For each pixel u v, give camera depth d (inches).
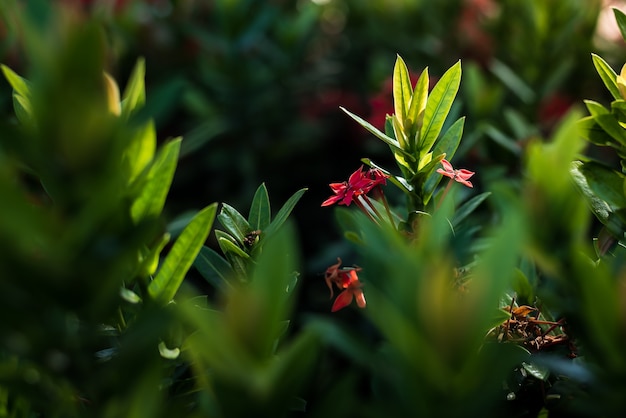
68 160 21.5
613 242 31.3
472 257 27.3
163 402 25.0
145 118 23.7
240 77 64.9
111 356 24.2
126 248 22.1
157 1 73.9
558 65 51.9
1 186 20.9
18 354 22.3
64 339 22.3
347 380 22.5
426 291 20.7
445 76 28.0
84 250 21.6
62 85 21.0
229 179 64.6
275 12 64.6
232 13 63.1
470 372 20.8
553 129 51.6
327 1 80.4
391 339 21.0
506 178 42.0
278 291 20.9
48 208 24.2
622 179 27.4
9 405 25.7
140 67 24.0
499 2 59.2
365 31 76.4
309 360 21.5
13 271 21.5
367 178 29.3
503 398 27.1
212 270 28.5
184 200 65.0
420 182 29.1
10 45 42.6
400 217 31.0
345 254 51.4
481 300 20.5
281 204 63.4
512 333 27.6
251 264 28.1
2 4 41.4
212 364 21.3
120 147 21.6
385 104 53.8
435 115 28.5
